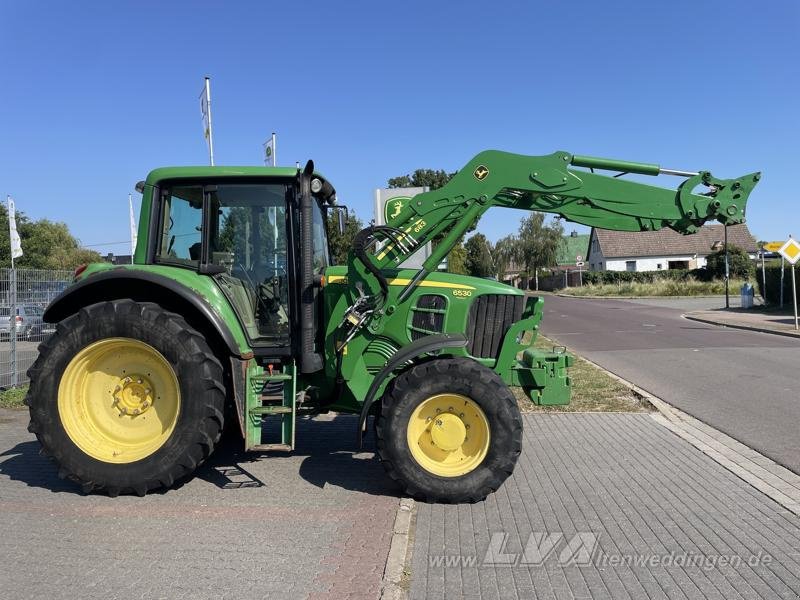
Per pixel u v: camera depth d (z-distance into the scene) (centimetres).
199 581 330
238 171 499
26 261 4553
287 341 507
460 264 3019
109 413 474
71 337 460
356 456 571
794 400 828
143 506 442
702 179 507
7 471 526
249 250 511
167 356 455
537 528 406
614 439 639
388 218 537
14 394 868
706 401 828
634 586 329
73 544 378
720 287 4147
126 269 483
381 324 494
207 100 896
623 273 5203
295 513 427
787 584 331
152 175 509
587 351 1412
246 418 461
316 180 482
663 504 450
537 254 6612
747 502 454
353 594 315
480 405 444
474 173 500
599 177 504
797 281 2602
